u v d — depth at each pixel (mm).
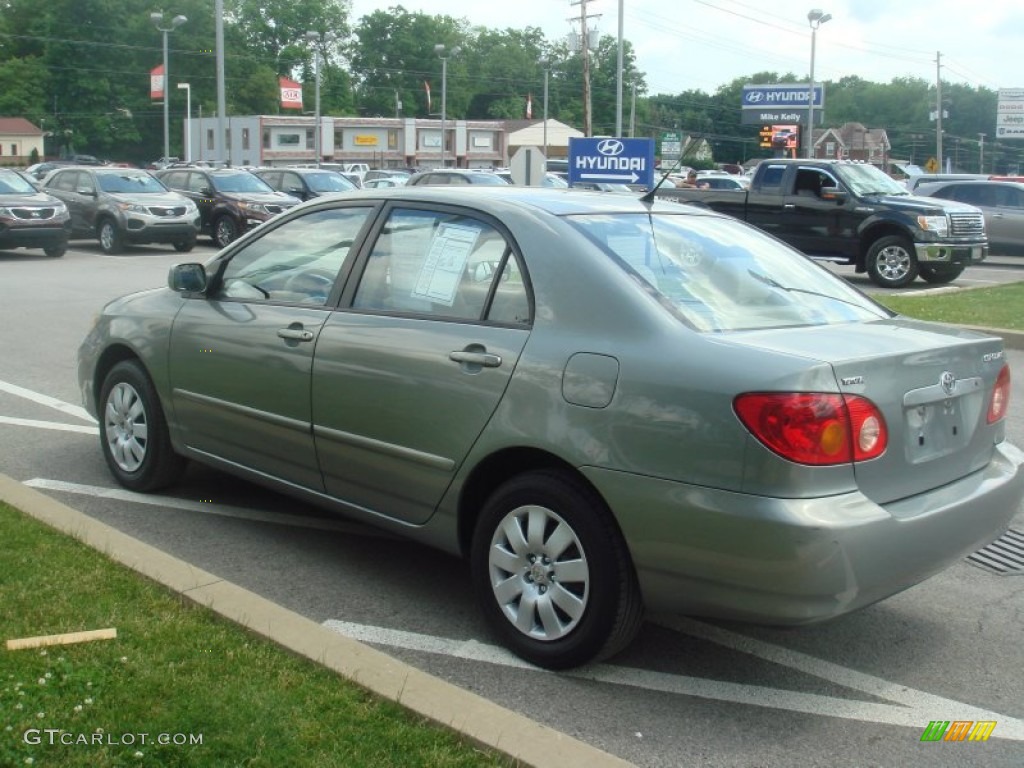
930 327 4605
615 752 3707
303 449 5125
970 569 5586
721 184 36875
